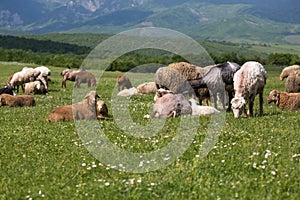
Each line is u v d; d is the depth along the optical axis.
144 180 10.16
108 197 9.15
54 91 38.91
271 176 9.82
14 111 23.77
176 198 8.90
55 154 12.84
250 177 9.91
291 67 36.66
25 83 38.22
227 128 15.38
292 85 30.73
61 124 17.70
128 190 9.47
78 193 9.49
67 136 15.11
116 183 9.96
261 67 18.48
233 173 10.27
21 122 19.09
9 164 11.89
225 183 9.57
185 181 9.83
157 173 10.72
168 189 9.46
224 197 8.80
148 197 9.10
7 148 13.67
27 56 108.56
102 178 10.47
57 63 95.50
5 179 10.68
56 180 10.43
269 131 14.57
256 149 12.02
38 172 11.09
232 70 20.53
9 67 70.19
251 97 18.52
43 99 31.16
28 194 9.65
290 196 8.73
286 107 22.61
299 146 12.36
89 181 10.28
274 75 61.91
